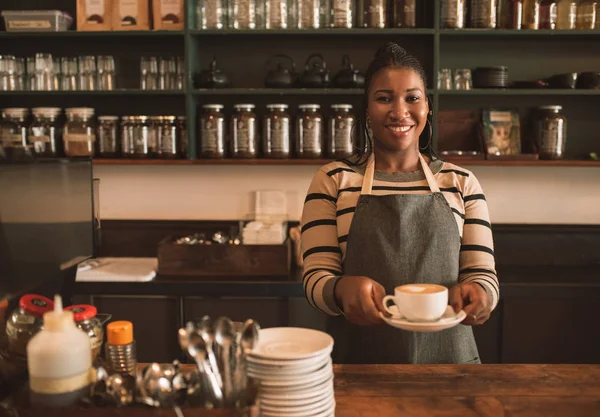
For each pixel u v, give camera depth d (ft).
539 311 9.01
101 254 10.85
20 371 3.85
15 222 4.00
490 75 10.03
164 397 3.39
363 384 4.42
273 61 10.84
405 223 5.36
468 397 4.20
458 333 5.39
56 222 4.58
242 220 10.16
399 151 5.61
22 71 10.44
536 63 10.78
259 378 3.62
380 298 4.66
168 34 10.07
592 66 10.77
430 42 10.23
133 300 9.09
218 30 9.98
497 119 10.59
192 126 10.24
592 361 9.02
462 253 5.52
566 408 4.03
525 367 4.74
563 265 10.41
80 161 4.98
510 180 10.98
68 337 3.48
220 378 3.37
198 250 9.21
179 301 9.05
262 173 11.06
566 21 10.02
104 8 10.29
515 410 4.00
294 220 11.05
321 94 10.61
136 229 10.82
